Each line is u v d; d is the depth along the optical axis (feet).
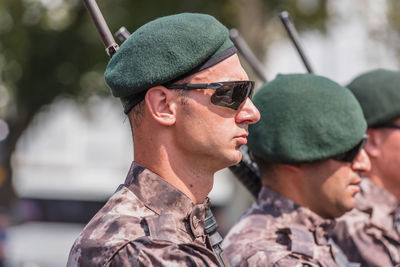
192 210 10.78
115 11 47.03
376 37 53.47
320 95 14.26
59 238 88.28
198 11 46.83
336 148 14.16
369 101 18.31
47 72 50.75
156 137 10.85
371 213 17.53
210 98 10.71
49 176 100.73
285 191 14.56
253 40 46.01
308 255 13.62
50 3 50.75
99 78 51.08
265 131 14.39
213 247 11.18
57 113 54.60
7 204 54.39
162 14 46.75
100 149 107.76
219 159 10.89
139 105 10.94
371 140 18.49
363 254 17.12
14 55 50.55
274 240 14.05
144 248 9.96
